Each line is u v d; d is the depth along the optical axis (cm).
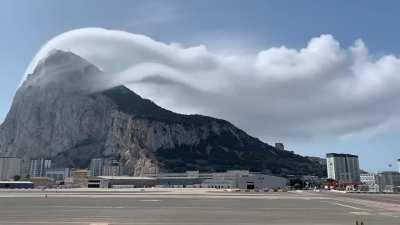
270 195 13175
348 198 10788
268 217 4862
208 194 13862
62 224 3938
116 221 4262
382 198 10912
